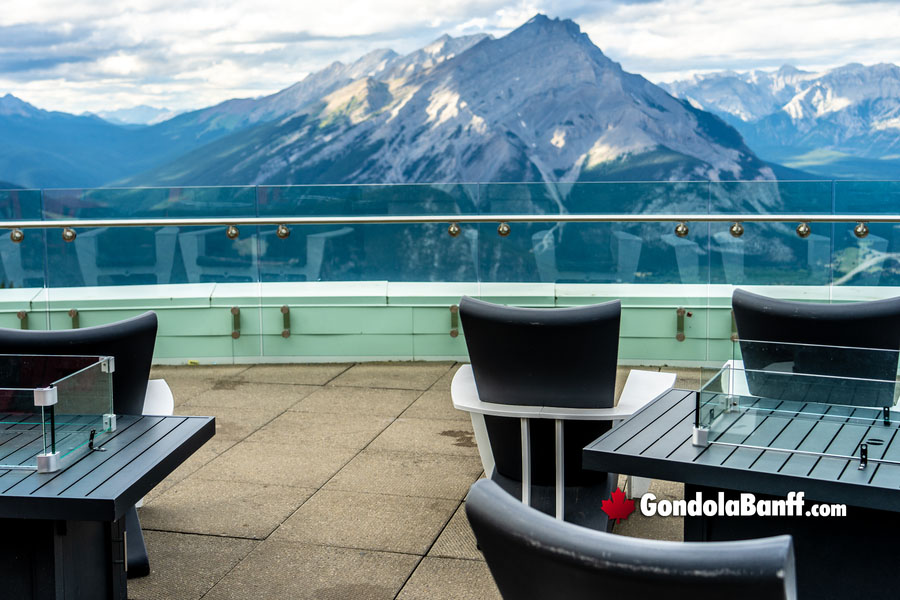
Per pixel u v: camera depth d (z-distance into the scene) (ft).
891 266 17.02
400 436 13.20
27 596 6.59
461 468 11.84
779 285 17.21
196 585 8.61
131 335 8.37
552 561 4.17
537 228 17.43
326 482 11.35
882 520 6.48
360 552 9.33
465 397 9.62
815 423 7.00
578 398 9.04
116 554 7.47
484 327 8.90
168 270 17.69
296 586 8.60
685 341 17.46
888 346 8.96
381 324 17.83
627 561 3.97
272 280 17.72
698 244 17.24
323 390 15.85
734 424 6.97
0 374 7.34
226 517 10.24
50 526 6.52
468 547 9.44
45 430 6.57
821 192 16.92
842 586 6.66
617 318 8.57
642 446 6.95
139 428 7.61
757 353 7.52
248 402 15.11
